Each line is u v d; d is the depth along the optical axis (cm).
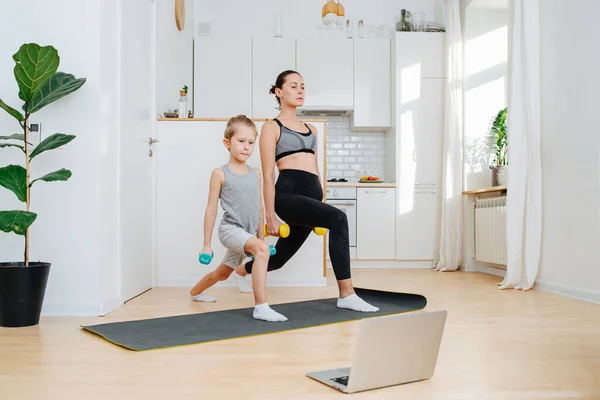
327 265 568
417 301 306
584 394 145
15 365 175
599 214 321
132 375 163
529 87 383
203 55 591
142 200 361
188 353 191
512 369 169
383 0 630
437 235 577
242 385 153
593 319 258
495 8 552
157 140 391
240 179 284
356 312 272
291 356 186
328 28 607
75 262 276
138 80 354
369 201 575
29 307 243
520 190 386
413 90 585
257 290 256
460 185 536
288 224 309
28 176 249
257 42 593
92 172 278
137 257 347
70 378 160
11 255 276
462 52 552
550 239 374
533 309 288
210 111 590
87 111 279
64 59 279
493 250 474
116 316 269
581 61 342
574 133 348
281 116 307
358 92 598
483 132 548
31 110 249
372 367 148
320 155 396
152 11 395
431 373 159
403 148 580
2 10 280
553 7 371
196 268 395
